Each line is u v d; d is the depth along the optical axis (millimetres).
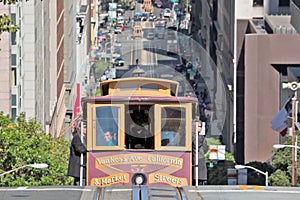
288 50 133000
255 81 133250
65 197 31266
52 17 154000
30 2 111438
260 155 131125
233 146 129625
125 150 41094
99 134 41000
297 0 125938
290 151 94625
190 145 41094
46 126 136375
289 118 107625
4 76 96438
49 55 149000
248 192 32500
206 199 31031
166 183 41156
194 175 41562
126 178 41188
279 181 90750
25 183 65125
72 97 191125
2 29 59906
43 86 129875
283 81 133000
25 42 111875
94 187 33500
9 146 67438
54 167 67125
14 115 103312
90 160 41344
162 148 41031
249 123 132000
